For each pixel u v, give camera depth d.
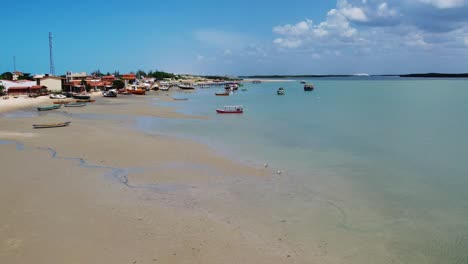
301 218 17.20
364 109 68.25
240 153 29.86
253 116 57.28
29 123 46.78
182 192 20.28
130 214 17.14
